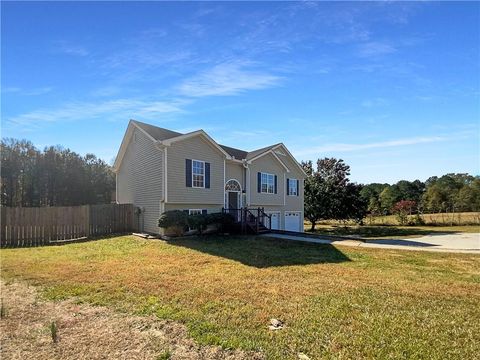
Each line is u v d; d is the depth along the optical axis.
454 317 5.15
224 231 18.28
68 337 4.44
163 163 16.67
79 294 6.45
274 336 4.35
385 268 9.31
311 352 3.91
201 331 4.54
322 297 6.14
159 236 15.74
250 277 7.84
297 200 27.86
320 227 36.75
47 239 15.31
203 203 18.52
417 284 7.32
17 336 4.50
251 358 3.79
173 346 4.11
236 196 21.69
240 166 21.95
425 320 4.99
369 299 6.04
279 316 5.10
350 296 6.23
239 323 4.82
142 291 6.58
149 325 4.79
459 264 10.20
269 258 10.63
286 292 6.48
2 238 14.26
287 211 26.53
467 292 6.70
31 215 15.01
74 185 36.66
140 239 15.15
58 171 35.78
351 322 4.87
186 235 16.52
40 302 5.98
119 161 21.75
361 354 3.86
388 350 3.96
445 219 39.28
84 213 16.64
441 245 16.28
